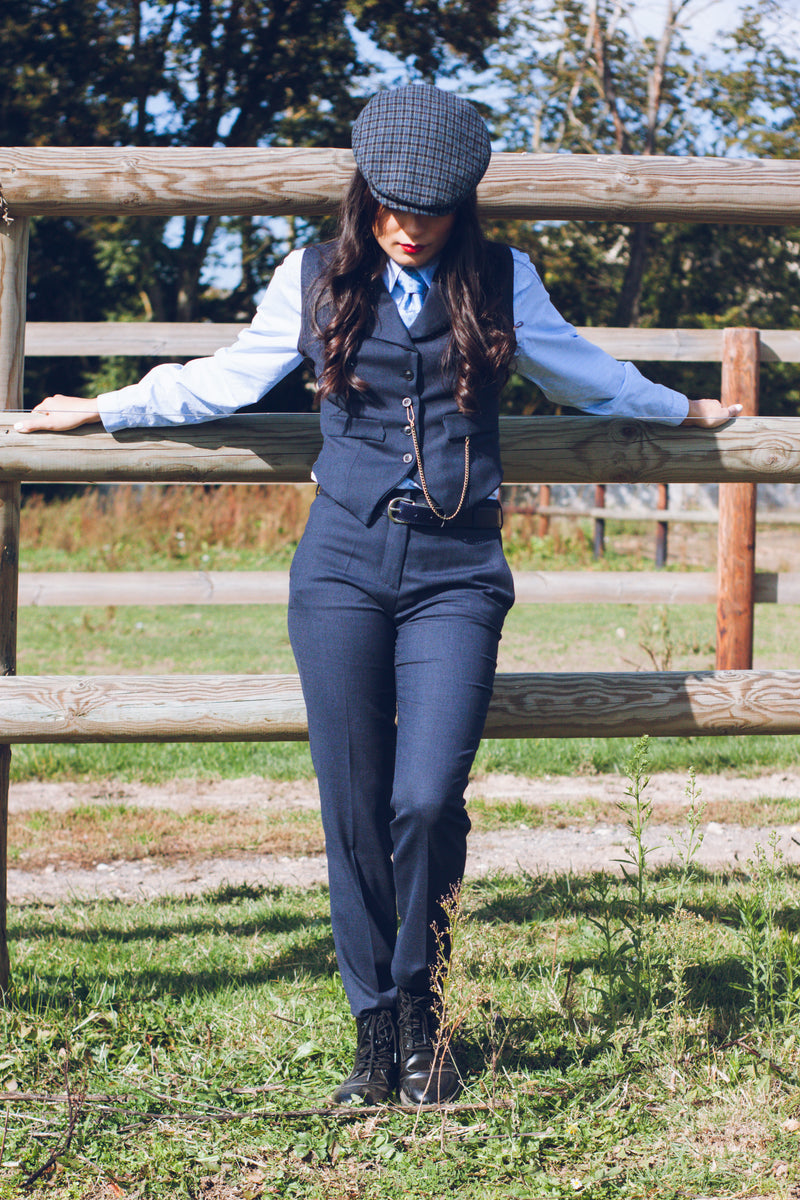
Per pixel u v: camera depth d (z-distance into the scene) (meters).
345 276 2.14
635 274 22.97
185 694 2.69
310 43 21.56
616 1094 2.31
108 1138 2.22
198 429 2.67
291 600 2.28
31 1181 2.09
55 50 21.17
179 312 22.62
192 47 21.41
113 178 2.68
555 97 24.89
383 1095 2.31
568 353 2.38
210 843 4.48
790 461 2.75
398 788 2.14
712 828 4.55
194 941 3.31
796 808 4.81
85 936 3.37
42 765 5.65
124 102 21.56
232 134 22.25
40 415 2.63
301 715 2.70
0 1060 2.47
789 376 22.78
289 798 5.17
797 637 9.32
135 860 4.29
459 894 2.23
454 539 2.21
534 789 5.25
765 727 2.76
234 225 22.39
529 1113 2.24
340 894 2.33
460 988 2.58
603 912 3.35
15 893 3.89
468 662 2.18
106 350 5.92
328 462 2.23
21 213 2.72
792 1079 2.35
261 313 2.34
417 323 2.14
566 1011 2.62
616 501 19.06
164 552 13.10
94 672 7.60
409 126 2.05
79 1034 2.61
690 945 2.81
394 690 2.31
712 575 6.30
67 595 6.18
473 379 2.14
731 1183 2.05
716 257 24.09
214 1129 2.24
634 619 10.55
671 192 2.74
